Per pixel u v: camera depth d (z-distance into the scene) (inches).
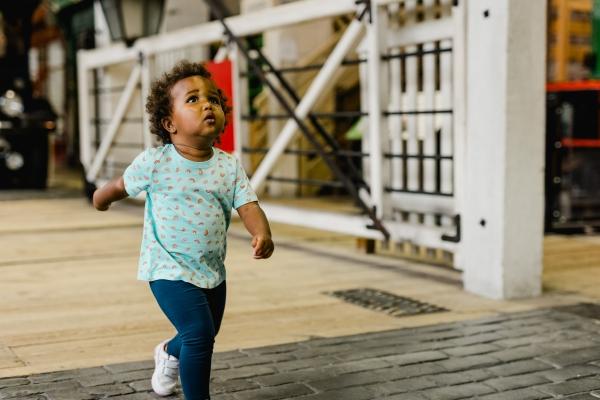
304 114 252.5
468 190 192.9
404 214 236.7
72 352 142.6
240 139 289.7
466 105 197.9
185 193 103.2
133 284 206.1
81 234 299.3
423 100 225.5
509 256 185.5
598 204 295.7
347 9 231.0
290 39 402.0
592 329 157.8
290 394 118.8
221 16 280.1
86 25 577.0
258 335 154.4
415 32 218.7
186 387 100.0
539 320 165.2
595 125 289.6
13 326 162.2
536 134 184.7
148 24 349.7
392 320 166.7
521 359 137.2
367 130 253.1
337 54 237.9
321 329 159.2
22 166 467.5
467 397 118.0
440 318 167.9
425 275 217.8
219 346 145.7
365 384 123.3
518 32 179.2
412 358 137.2
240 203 106.0
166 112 104.1
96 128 423.8
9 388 120.3
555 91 287.6
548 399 117.4
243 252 257.1
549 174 289.3
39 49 814.5
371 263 237.1
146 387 121.3
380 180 227.0
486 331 156.0
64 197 436.1
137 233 302.7
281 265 233.9
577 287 199.9
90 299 188.1
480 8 183.8
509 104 179.6
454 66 199.2
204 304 102.2
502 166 181.9
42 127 465.7
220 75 303.1
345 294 192.7
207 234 104.1
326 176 431.5
